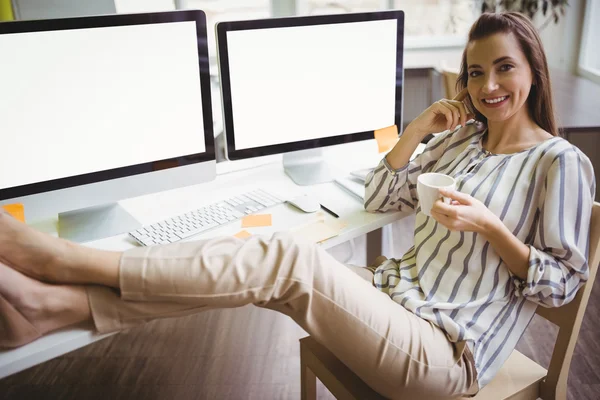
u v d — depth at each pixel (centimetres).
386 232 198
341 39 152
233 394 174
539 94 119
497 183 116
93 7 210
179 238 126
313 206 140
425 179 114
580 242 108
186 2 370
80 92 123
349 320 104
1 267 88
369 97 162
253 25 140
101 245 126
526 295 112
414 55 412
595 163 253
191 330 206
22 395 176
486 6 389
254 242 105
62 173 127
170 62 132
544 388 119
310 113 155
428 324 113
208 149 145
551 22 380
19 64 116
